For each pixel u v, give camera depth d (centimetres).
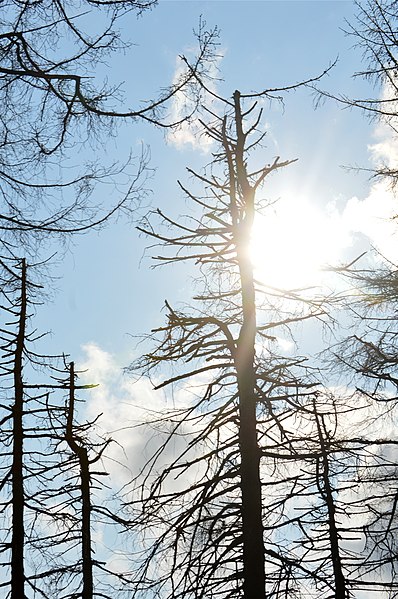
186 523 1298
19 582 2025
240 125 1535
